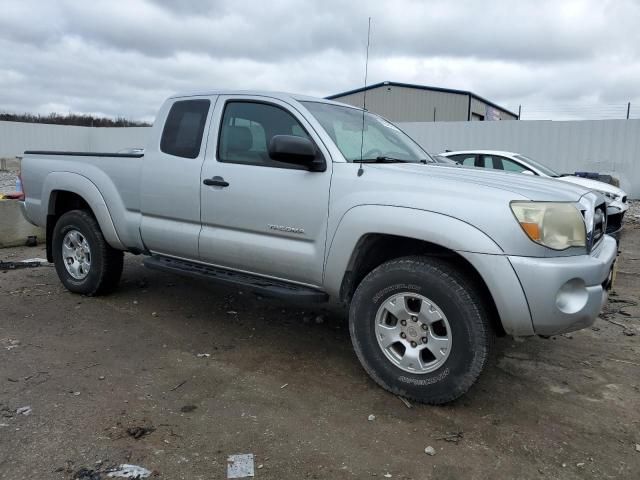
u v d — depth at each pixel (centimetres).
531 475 265
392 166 356
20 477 251
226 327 469
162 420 307
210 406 326
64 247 546
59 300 529
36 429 292
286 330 466
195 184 423
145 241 472
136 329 456
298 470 264
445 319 314
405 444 290
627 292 615
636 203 1451
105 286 530
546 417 323
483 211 301
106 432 291
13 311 492
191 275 436
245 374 373
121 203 486
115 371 371
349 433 299
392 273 331
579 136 1549
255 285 397
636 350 435
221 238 411
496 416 322
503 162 992
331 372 380
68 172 525
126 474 256
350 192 346
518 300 295
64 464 262
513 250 295
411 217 318
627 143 1497
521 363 404
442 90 3088
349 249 345
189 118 445
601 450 289
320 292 375
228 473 260
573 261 302
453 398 320
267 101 405
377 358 344
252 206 390
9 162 2697
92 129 2969
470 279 319
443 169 364
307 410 324
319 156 365
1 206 787
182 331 455
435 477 262
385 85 3086
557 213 302
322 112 401
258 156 397
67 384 348
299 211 367
